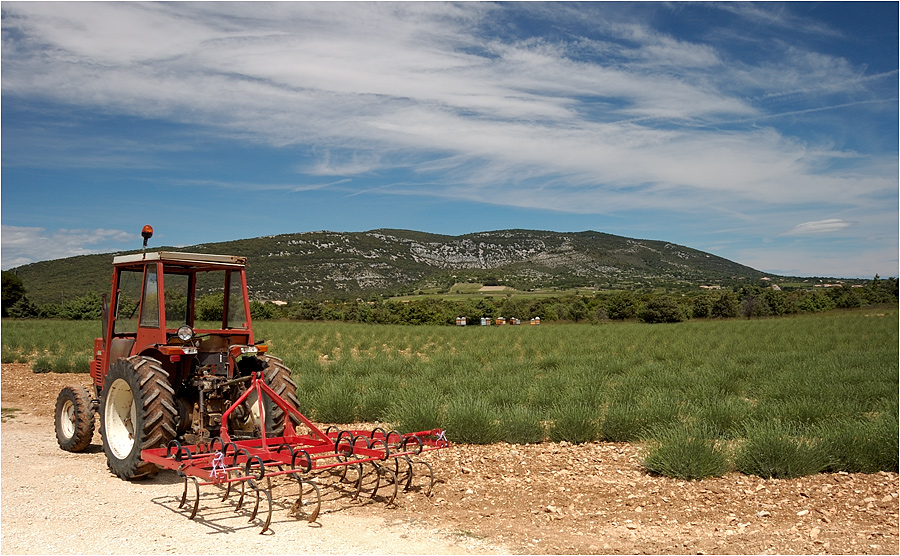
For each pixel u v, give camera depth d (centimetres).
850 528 550
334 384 1253
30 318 5938
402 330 4247
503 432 936
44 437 998
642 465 759
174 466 611
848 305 6875
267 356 837
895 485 677
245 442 696
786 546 509
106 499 644
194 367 790
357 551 497
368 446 680
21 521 566
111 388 760
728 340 2864
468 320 7100
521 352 2484
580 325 5303
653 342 2841
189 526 558
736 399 1128
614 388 1323
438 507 618
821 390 1198
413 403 1013
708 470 718
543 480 710
